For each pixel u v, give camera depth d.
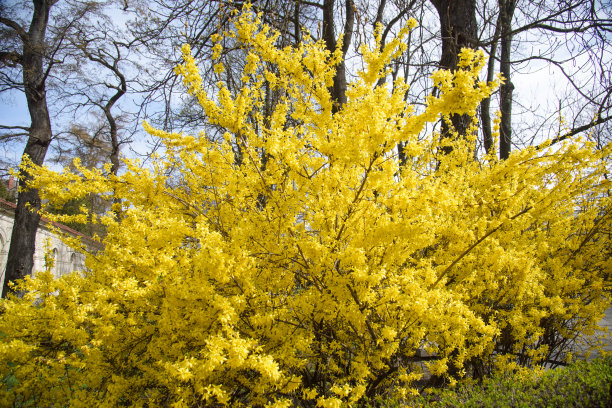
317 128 2.96
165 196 3.11
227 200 3.10
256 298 2.66
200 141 2.93
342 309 2.58
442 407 2.87
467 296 3.34
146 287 2.52
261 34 2.81
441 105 2.08
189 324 2.67
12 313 2.65
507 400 2.79
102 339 2.53
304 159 2.80
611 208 4.39
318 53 2.79
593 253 4.70
